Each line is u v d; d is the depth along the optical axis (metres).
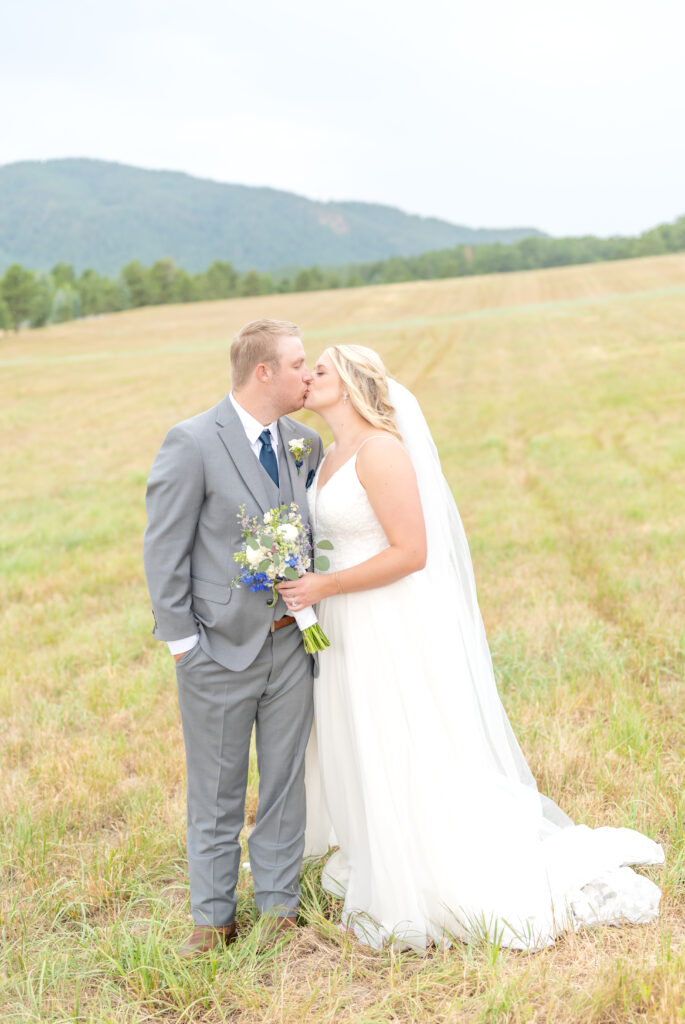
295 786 3.07
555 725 4.32
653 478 11.43
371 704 3.01
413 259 158.75
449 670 3.06
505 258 151.50
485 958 2.73
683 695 4.72
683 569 7.06
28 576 8.69
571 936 2.83
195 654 2.86
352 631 3.03
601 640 5.63
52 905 3.16
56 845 3.60
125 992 2.71
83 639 6.62
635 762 3.96
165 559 2.81
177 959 2.74
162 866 3.48
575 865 3.07
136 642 6.49
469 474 13.42
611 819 3.55
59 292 108.94
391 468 2.93
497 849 3.00
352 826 3.14
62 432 21.56
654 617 5.92
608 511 9.80
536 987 2.56
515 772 3.30
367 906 3.05
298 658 3.02
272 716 3.02
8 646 6.58
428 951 2.92
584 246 151.50
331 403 3.06
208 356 38.84
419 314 52.62
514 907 2.88
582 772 3.91
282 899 3.02
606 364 25.38
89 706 5.24
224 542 2.88
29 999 2.67
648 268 64.31
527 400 20.94
